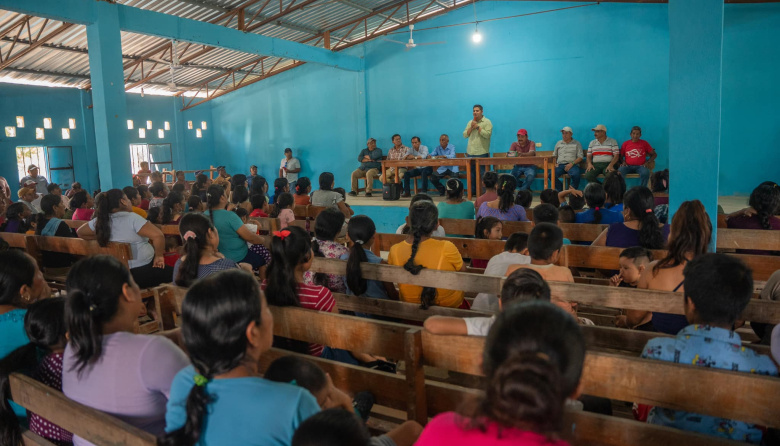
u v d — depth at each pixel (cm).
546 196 492
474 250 358
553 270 233
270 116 1367
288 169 1273
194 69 1256
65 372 149
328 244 309
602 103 937
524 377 79
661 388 133
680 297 195
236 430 112
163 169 1415
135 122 1334
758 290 288
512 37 1005
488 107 1046
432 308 244
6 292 184
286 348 214
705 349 143
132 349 139
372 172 1051
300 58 1031
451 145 1017
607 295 208
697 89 345
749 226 363
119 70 714
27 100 1164
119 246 349
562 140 941
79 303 139
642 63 897
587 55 941
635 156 859
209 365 116
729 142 849
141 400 139
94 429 136
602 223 423
